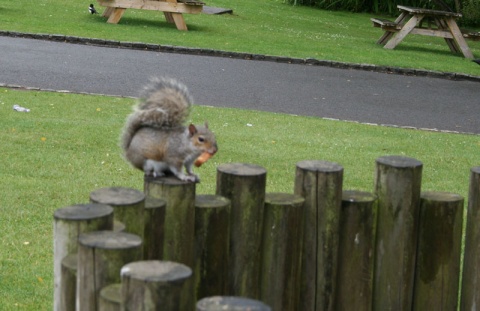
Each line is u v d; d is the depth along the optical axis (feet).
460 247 19.42
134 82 59.57
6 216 28.96
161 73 64.03
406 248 18.69
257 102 56.34
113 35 80.59
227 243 17.04
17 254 25.82
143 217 15.33
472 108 60.80
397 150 43.52
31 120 43.78
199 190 33.24
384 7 136.98
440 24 91.61
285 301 17.71
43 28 81.66
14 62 63.31
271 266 17.52
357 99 60.70
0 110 45.62
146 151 17.95
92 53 70.95
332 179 17.76
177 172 17.84
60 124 43.34
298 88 63.05
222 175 17.22
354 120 53.06
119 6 87.92
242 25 100.22
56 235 14.26
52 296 22.99
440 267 19.10
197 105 52.65
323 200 17.85
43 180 33.60
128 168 36.32
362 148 43.45
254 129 46.37
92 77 60.08
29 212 29.55
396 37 90.17
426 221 18.95
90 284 13.16
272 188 34.17
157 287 11.75
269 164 38.42
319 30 105.60
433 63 80.89
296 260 17.75
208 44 80.18
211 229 16.78
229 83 62.49
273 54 77.25
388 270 18.79
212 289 17.01
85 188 32.86
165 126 18.17
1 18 86.38
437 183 37.09
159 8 88.07
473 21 132.26
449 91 67.56
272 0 138.10
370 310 18.86
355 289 18.56
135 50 74.69
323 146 43.19
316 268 18.17
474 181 19.17
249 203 17.11
